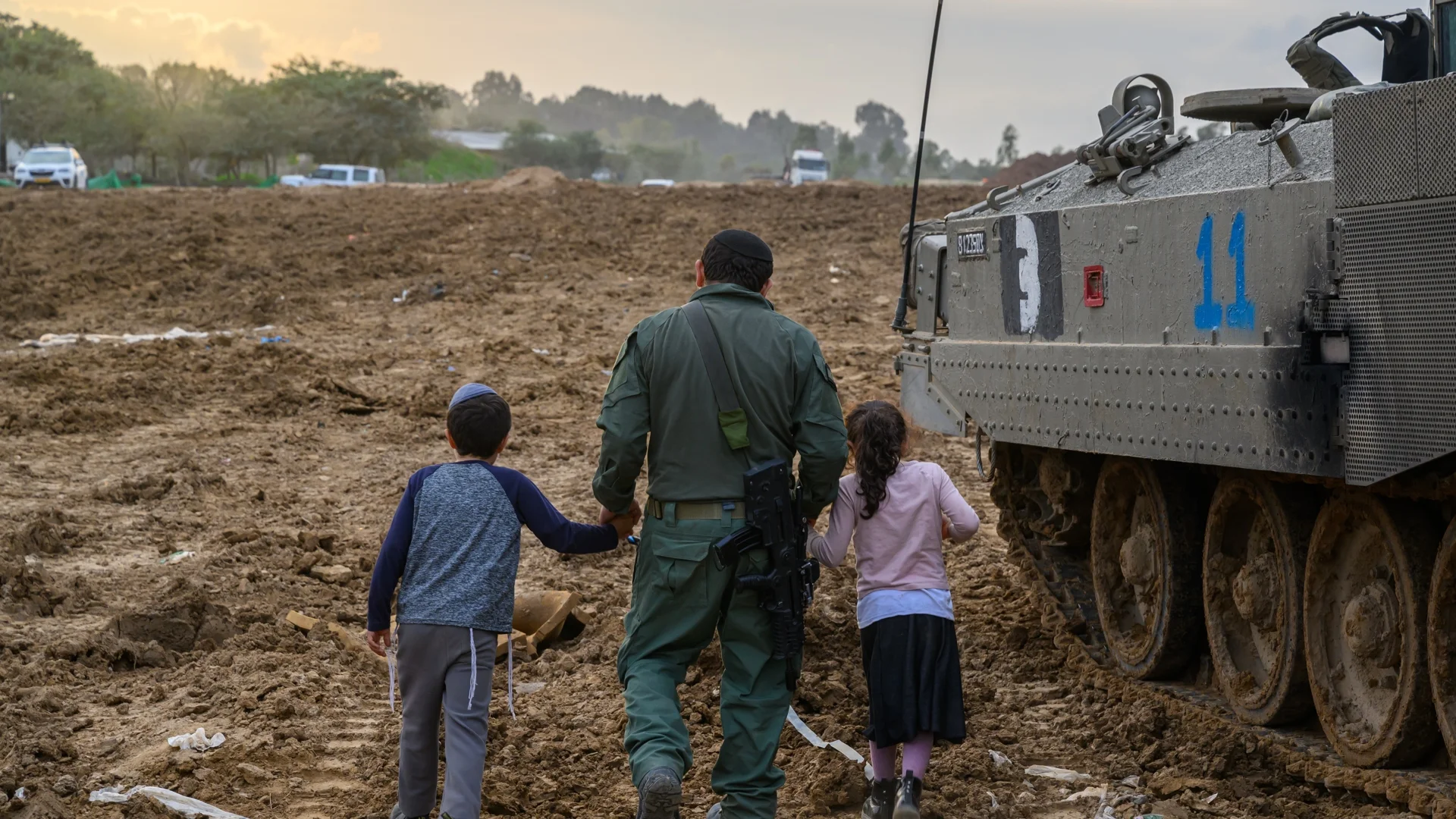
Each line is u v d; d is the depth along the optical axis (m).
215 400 14.04
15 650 7.05
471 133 148.62
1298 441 4.77
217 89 92.88
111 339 16.95
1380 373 4.43
